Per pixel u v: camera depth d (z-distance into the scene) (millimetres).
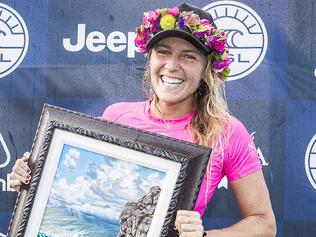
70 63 2912
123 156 2020
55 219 2041
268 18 2832
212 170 2109
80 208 2035
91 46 2904
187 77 2049
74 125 2059
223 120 2137
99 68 2906
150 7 2875
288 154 2836
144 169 2008
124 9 2885
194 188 1943
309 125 2822
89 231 2023
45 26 2916
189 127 2139
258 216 2164
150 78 2256
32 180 2057
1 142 2924
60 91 2918
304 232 2838
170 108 2154
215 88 2143
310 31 2812
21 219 2043
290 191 2838
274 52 2834
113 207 2014
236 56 2852
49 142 2064
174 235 1952
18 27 2922
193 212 1916
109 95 2906
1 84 2924
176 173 1974
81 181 2045
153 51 2084
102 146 2039
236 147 2129
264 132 2844
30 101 2926
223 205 2871
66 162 2057
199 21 2041
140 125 2188
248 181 2156
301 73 2820
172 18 2049
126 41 2893
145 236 1966
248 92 2850
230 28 2852
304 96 2824
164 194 1972
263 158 2844
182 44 2033
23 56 2924
